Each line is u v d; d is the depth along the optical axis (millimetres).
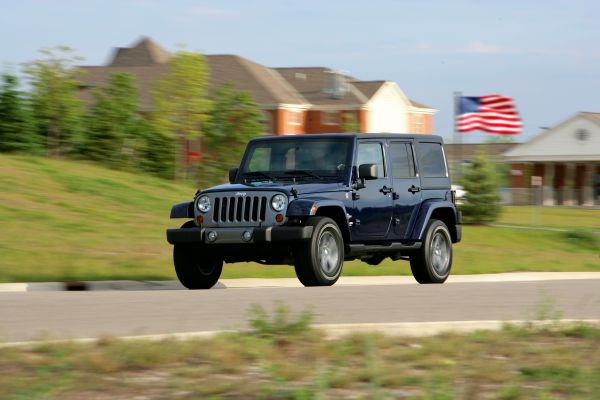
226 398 9680
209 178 87188
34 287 25578
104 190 53250
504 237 59750
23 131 70750
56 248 34062
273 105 132125
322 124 139250
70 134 74000
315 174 24391
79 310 16312
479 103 79062
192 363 11328
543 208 110188
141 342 12102
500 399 9891
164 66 133250
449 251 27312
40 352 11609
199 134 93062
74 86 75500
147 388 10023
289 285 27938
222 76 135125
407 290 21594
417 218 26250
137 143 77250
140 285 27219
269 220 22875
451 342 13055
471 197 72438
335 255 23266
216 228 23203
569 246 59969
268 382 10438
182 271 24312
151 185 60375
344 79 140875
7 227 37969
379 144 25375
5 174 52094
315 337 13055
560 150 127688
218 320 15172
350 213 24078
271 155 25016
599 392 10211
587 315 17125
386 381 10516
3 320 14898
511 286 23734
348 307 17406
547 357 12164
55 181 53125
